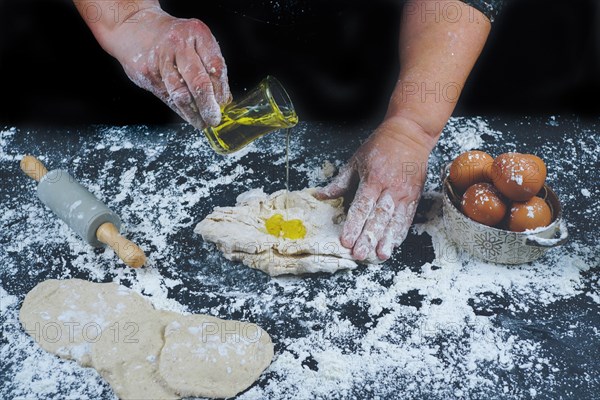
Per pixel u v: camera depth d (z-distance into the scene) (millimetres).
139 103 1435
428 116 1217
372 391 1042
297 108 1401
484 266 1162
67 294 1126
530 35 1600
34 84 1483
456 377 1056
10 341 1094
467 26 1221
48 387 1051
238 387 1039
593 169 1303
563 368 1065
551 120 1387
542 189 1146
